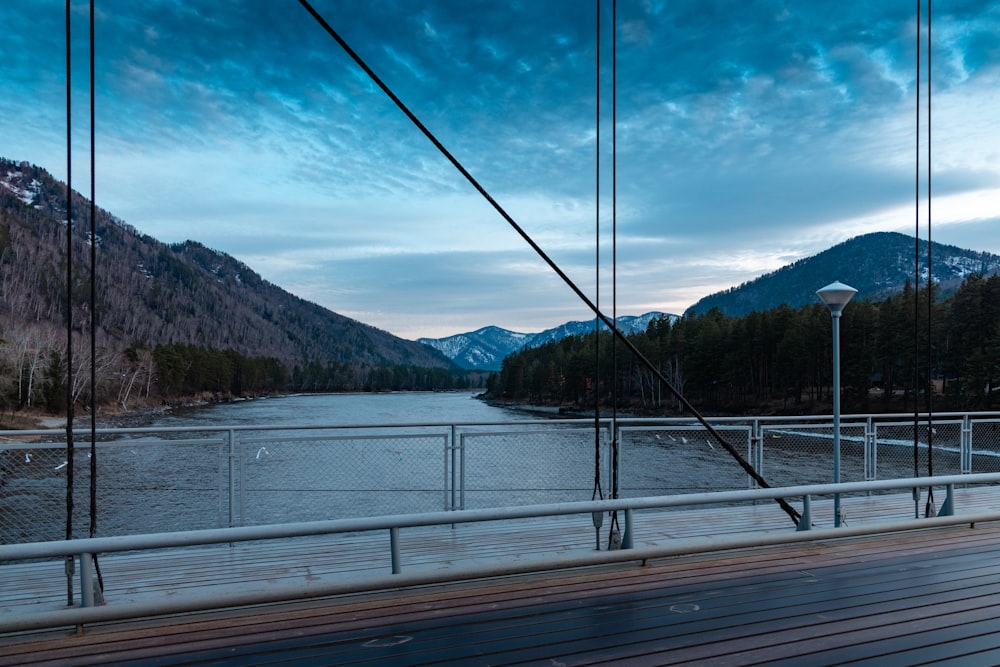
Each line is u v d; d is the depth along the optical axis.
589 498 8.37
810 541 6.05
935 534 6.60
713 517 7.33
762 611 4.41
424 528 6.72
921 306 56.06
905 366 58.06
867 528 6.30
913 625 4.18
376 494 10.27
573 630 4.07
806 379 68.56
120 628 4.07
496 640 3.91
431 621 4.21
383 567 5.23
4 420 60.22
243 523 6.38
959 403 53.53
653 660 3.64
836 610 4.43
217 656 3.69
